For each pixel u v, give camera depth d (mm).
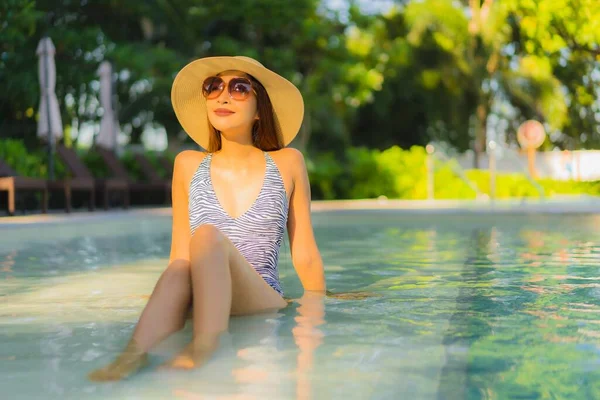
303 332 2104
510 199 19438
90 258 4789
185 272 2176
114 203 14383
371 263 4328
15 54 17328
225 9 19625
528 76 26453
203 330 2027
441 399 1405
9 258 4789
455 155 26688
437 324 2225
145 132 24141
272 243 2828
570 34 14070
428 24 26984
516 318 2318
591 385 1493
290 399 1420
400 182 21078
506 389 1468
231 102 2801
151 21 21156
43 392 1492
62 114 19375
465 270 3879
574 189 21406
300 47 20812
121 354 1806
